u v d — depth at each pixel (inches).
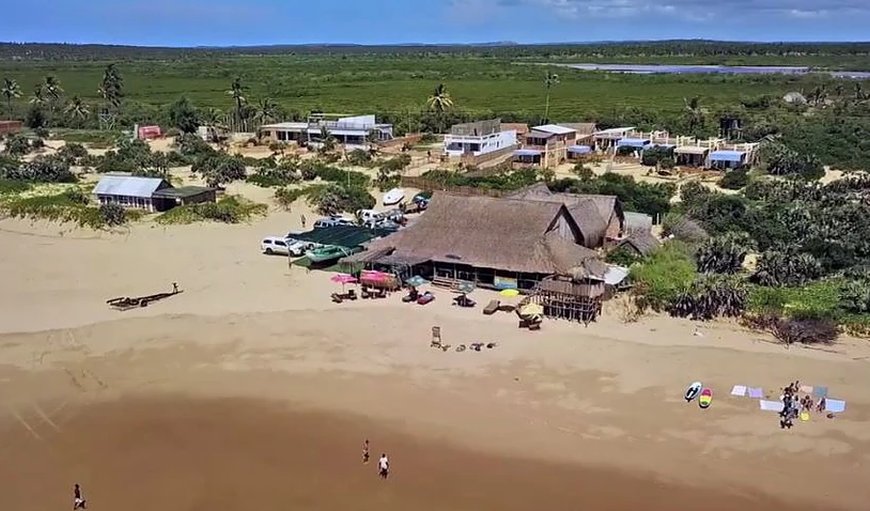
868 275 2506.2
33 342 2249.0
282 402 1910.7
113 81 7490.2
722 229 3164.4
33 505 1517.0
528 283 2551.7
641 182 4109.3
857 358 2062.0
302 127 5866.1
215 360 2132.1
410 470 1631.4
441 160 4948.3
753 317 2266.2
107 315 2429.9
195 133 6072.8
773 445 1688.0
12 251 3080.7
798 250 2736.2
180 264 2918.3
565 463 1649.9
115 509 1504.7
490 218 2721.5
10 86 7628.0
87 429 1797.5
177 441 1747.0
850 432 1724.9
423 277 2699.3
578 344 2172.7
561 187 3843.5
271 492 1558.8
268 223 3494.1
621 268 2593.5
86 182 4259.4
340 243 2979.8
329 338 2251.5
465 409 1862.7
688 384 1945.1
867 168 4628.4
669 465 1633.9
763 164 4616.1
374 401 1907.0
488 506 1512.1
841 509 1489.9
